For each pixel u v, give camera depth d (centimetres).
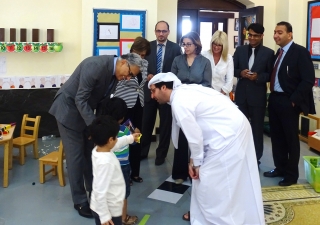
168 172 409
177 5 619
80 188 306
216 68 388
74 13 520
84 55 495
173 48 430
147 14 503
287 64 356
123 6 495
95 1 487
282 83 361
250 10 594
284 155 389
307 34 544
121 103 265
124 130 272
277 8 605
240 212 260
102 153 218
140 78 361
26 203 326
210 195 259
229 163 254
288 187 366
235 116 256
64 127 294
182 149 373
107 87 290
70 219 299
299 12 563
